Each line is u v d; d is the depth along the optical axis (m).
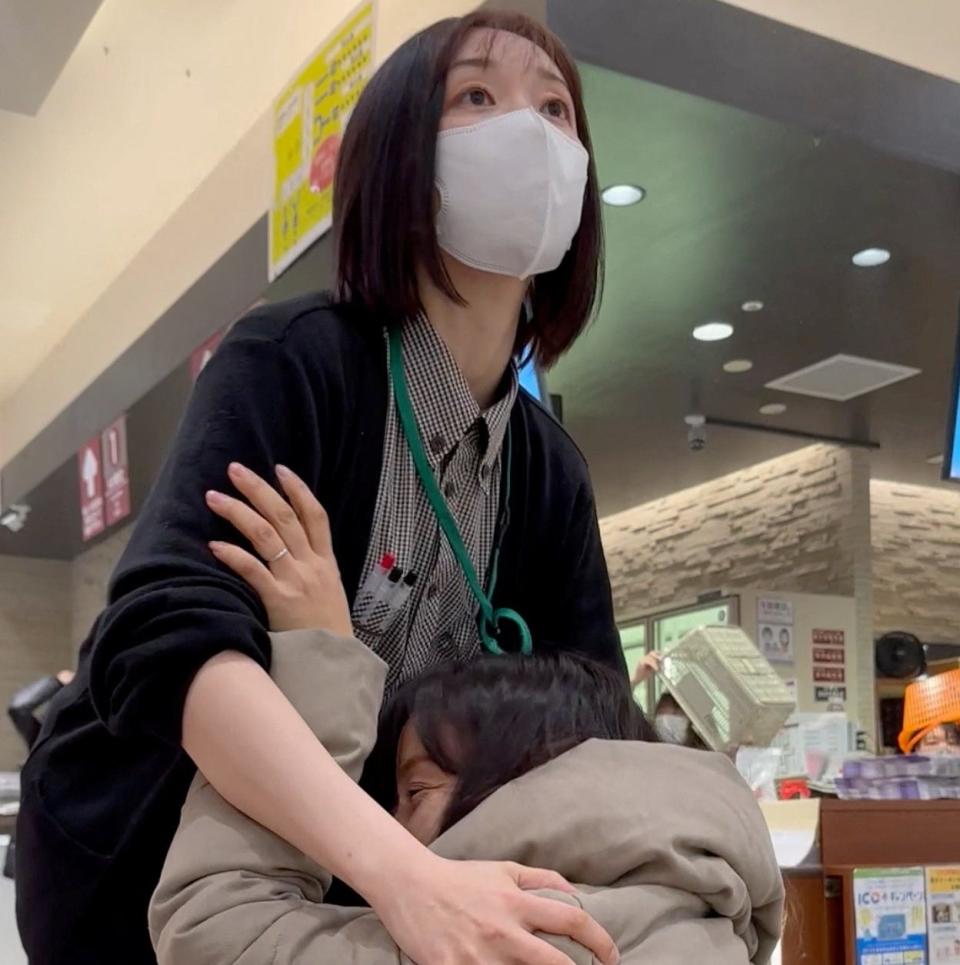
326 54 2.66
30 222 4.59
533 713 0.84
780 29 2.37
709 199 2.76
